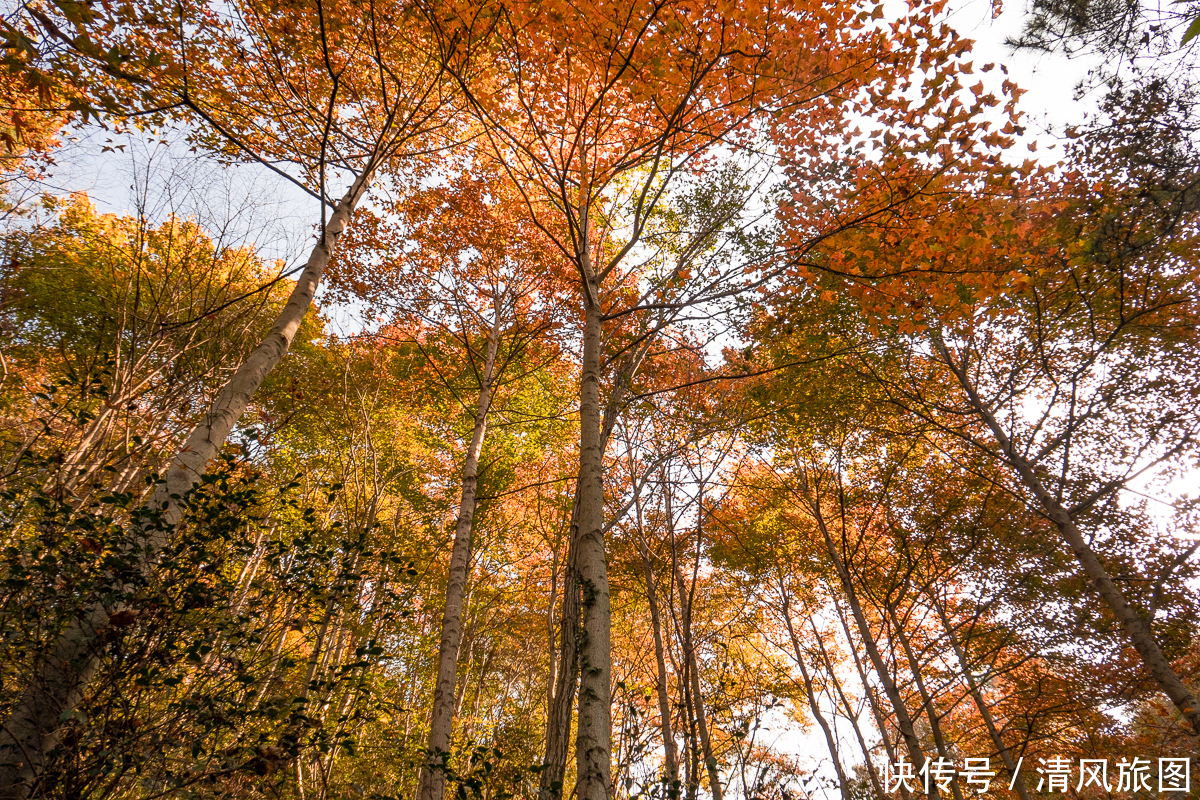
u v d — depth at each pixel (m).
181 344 6.95
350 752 4.02
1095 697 8.01
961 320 8.14
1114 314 7.54
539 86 6.07
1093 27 4.44
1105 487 7.28
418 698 10.67
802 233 6.51
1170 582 7.96
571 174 6.80
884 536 9.37
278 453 9.15
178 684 3.16
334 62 7.16
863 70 5.40
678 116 5.32
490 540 11.66
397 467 10.59
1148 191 5.59
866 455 9.73
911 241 5.88
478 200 9.62
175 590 3.28
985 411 8.10
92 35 4.08
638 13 4.88
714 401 7.94
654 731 5.12
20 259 7.14
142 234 6.28
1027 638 8.09
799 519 10.91
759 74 5.32
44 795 2.63
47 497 3.40
